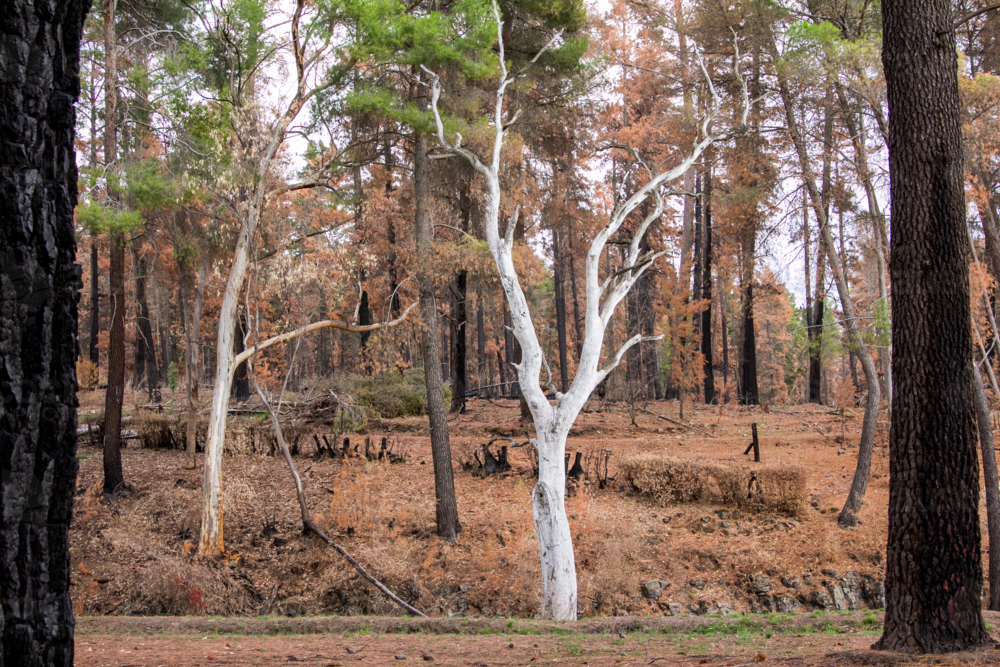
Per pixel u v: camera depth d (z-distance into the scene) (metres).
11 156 2.16
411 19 13.18
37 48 2.23
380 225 24.42
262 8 13.02
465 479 17.36
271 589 12.07
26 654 2.06
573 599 10.38
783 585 12.34
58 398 2.21
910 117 6.21
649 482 15.62
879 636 7.19
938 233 6.10
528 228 26.31
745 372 31.53
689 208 28.34
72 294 2.28
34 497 2.12
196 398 17.83
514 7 18.39
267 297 15.14
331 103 13.71
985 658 5.41
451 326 30.02
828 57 12.65
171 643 7.27
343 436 20.58
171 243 18.27
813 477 16.81
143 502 14.78
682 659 6.04
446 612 11.62
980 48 15.18
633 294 27.66
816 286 17.02
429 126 13.56
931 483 5.94
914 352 6.09
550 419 10.73
